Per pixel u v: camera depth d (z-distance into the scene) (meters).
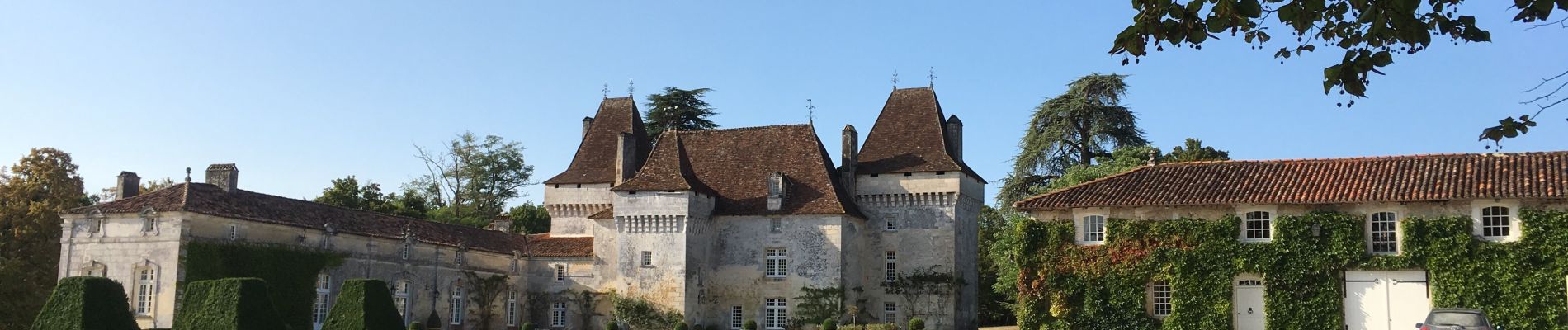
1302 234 43.16
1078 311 46.12
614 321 64.31
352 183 94.00
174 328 43.34
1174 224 45.03
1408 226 41.88
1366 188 43.19
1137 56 12.27
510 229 78.19
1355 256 42.31
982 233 87.50
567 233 73.25
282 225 55.75
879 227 68.19
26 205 64.88
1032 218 48.22
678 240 63.78
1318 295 42.66
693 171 69.81
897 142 69.88
